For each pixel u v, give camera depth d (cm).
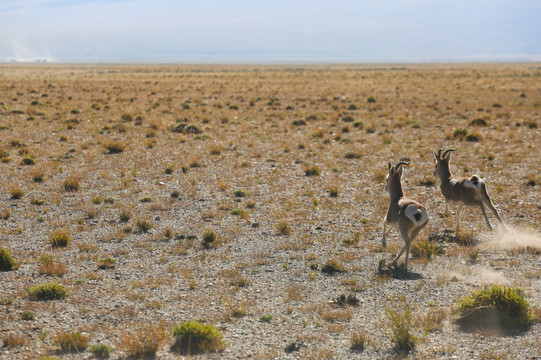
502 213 1623
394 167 1243
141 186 1923
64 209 1631
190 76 9975
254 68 17588
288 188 1947
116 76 9756
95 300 1001
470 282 1093
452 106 4894
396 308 972
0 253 1149
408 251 1147
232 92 6319
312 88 6994
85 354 794
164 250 1298
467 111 4525
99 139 2897
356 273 1155
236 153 2628
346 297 1017
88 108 4300
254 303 1000
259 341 849
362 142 3017
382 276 1127
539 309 935
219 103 4834
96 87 6556
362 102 5275
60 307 963
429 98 5681
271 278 1130
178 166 2272
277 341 849
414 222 1124
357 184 2014
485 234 1419
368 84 7750
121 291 1047
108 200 1725
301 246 1327
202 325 852
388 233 1371
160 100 5150
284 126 3569
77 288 1056
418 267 1188
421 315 934
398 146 2858
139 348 794
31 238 1369
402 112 4391
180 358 784
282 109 4622
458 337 857
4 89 5928
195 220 1548
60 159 2383
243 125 3569
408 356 795
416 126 3588
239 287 1073
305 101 5338
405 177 2144
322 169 2286
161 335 836
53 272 1129
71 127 3309
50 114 3834
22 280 1088
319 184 2014
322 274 1152
